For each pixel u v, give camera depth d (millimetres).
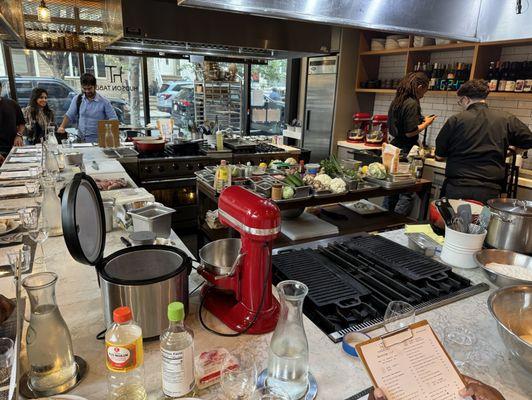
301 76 5926
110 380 776
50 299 823
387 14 1271
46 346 802
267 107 6043
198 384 837
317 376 892
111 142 3961
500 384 887
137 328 793
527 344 825
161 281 945
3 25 2184
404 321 980
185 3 999
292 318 836
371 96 5441
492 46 3676
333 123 5281
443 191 3131
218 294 1148
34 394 800
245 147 4230
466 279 1364
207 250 1192
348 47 5043
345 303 1195
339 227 2729
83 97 4520
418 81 3750
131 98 5191
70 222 921
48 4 3744
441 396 745
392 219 2920
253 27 2865
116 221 1765
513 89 3467
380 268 1458
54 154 2924
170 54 4074
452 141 2953
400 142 3975
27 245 1542
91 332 1022
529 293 1054
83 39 4004
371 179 3000
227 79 4844
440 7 1368
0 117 4078
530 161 3584
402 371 745
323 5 1146
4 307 995
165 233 1605
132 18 2494
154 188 3744
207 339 1003
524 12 1455
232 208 1034
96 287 1255
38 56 4680
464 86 2893
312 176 2844
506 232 1514
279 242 2398
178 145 3982
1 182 2529
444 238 1608
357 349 740
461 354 984
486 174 2855
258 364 916
